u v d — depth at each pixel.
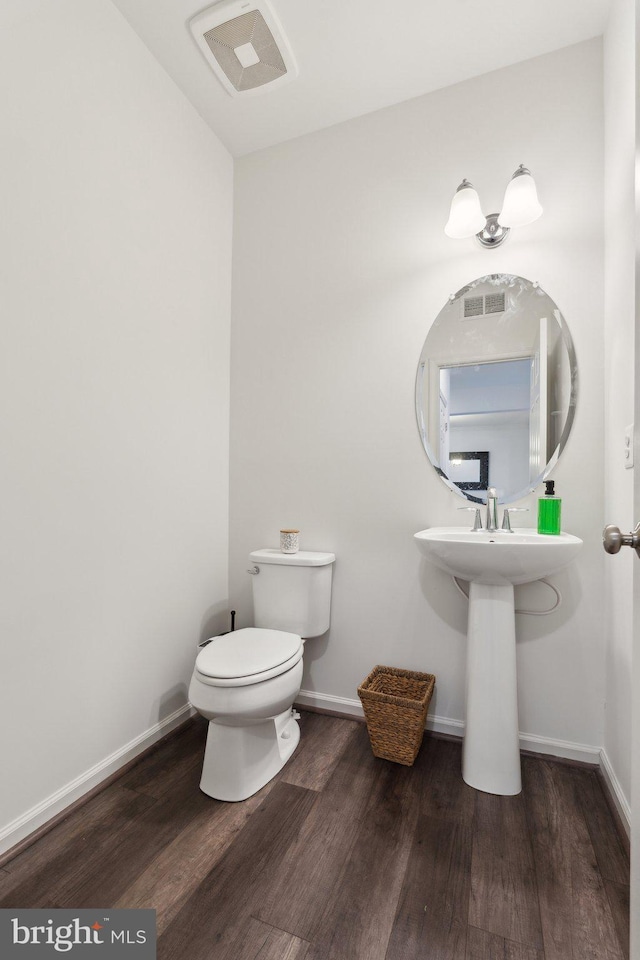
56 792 1.36
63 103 1.38
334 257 2.06
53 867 1.18
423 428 1.88
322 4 1.56
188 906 1.07
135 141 1.67
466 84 1.85
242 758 1.46
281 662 1.48
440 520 1.85
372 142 2.01
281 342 2.16
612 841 1.28
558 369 1.69
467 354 1.83
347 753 1.70
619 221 1.45
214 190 2.14
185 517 1.94
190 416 1.98
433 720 1.85
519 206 1.57
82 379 1.45
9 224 1.23
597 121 1.66
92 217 1.49
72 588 1.42
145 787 1.51
